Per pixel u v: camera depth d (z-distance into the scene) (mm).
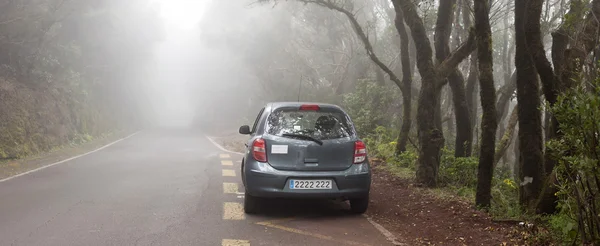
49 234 5098
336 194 5973
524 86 6117
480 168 6508
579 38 5938
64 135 19219
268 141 6051
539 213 5648
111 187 8383
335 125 6293
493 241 5098
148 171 10914
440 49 10805
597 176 3723
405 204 7191
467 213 6305
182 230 5434
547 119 7512
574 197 4344
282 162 5980
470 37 8953
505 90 17656
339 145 6098
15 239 4867
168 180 9477
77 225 5523
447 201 7117
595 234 4184
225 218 6090
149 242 4898
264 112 6684
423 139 8594
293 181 5910
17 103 16125
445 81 9344
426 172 8484
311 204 7172
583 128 3664
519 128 6234
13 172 10211
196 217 6117
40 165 11719
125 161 13141
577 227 4449
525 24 5930
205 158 14617
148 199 7301
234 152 17547
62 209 6398
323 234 5418
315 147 6016
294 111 6355
